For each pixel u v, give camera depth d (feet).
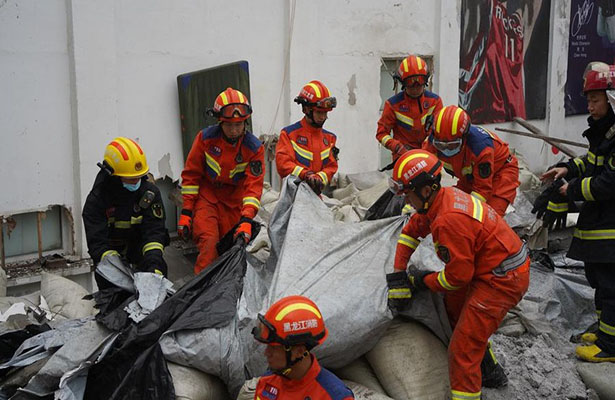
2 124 18.51
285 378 9.05
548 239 23.13
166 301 12.68
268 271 15.74
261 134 24.90
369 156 28.96
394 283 13.15
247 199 16.69
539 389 14.78
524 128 36.29
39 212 19.63
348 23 27.22
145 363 11.84
